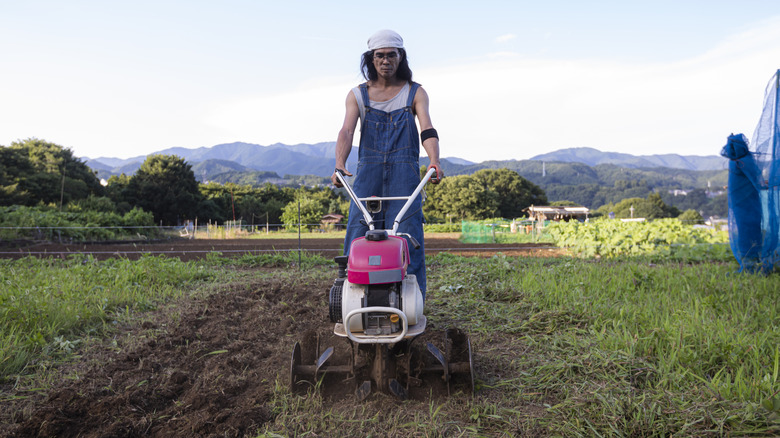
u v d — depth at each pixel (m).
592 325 4.12
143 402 2.90
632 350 3.32
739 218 6.86
